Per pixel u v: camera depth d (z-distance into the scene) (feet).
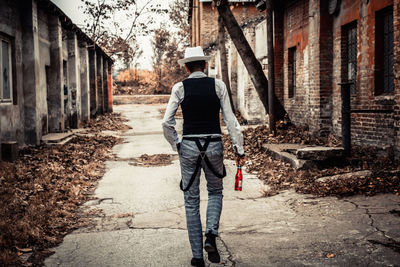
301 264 10.77
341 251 11.44
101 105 75.20
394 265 10.37
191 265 11.20
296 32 38.06
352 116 27.99
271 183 20.89
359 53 27.02
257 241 12.67
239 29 37.37
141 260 11.64
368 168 21.35
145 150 34.96
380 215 14.32
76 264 11.44
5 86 30.25
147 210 17.08
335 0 29.66
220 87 11.37
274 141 31.91
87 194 19.99
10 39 31.50
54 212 16.01
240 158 11.71
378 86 25.38
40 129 35.35
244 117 56.08
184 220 15.40
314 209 15.78
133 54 90.58
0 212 15.40
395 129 21.83
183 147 11.18
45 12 40.60
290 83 40.98
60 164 26.45
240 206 17.04
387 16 24.58
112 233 14.08
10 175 21.90
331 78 31.63
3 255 11.42
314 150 22.38
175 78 139.85
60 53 43.06
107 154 32.63
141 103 113.80
